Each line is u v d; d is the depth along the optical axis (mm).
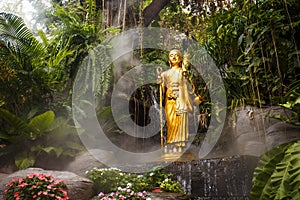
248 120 5125
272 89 4867
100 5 8266
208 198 5160
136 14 7891
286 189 3125
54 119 6285
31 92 6602
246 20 5191
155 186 5379
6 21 6934
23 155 5789
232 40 5625
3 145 6148
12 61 6750
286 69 4879
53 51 7203
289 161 3252
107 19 7754
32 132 5930
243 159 4988
